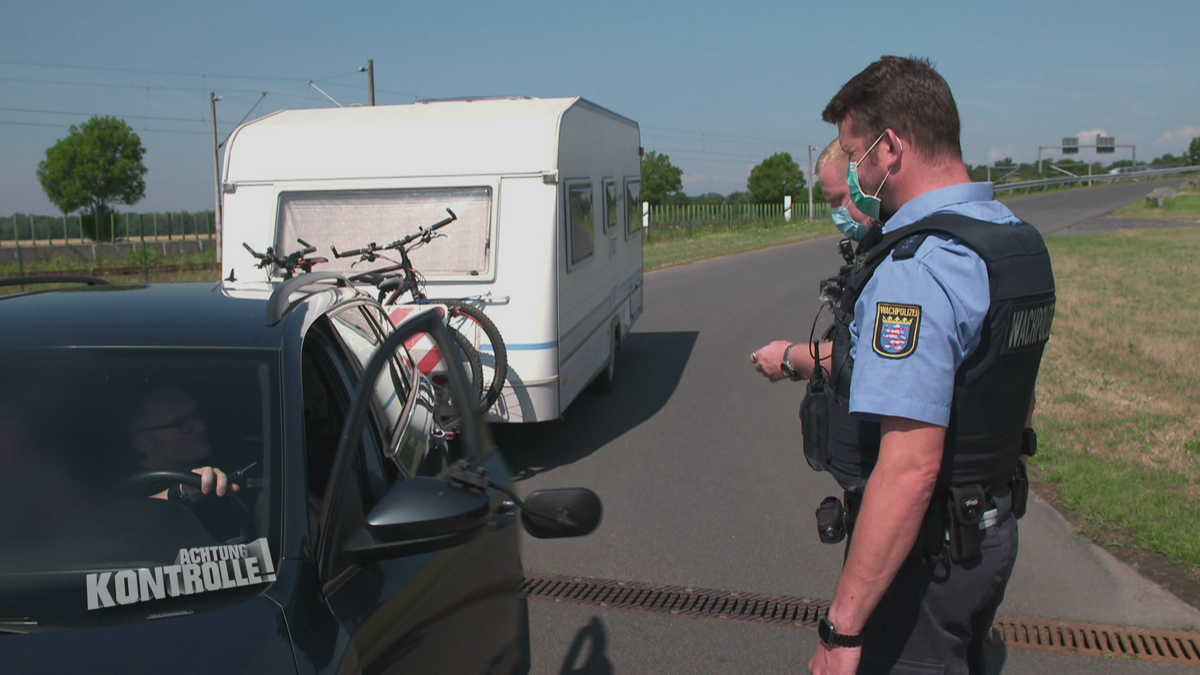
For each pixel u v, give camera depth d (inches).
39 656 71.5
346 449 85.9
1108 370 395.5
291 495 84.2
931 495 76.4
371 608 84.5
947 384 74.3
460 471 89.9
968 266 75.3
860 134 85.4
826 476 267.4
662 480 266.2
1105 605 176.7
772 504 243.4
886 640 85.7
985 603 86.5
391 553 84.4
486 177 273.0
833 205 152.5
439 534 83.0
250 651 72.2
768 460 285.1
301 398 90.4
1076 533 209.6
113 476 84.4
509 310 271.4
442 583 98.8
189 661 71.0
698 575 197.3
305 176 285.7
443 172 276.1
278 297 100.0
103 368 90.2
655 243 1476.4
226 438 86.7
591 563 204.4
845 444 87.0
